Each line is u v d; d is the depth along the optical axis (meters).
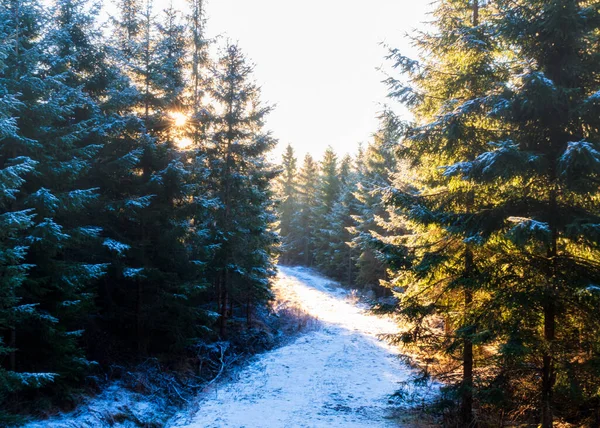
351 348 18.14
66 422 9.19
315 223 52.19
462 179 7.91
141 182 13.23
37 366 9.67
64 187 10.31
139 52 14.32
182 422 10.86
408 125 9.73
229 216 17.83
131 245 12.63
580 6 7.67
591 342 7.08
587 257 7.80
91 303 10.98
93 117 11.65
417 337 9.59
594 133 7.44
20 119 9.06
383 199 9.23
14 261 7.52
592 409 7.92
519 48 8.35
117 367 12.22
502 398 7.76
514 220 6.62
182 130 15.46
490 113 7.54
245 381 14.02
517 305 7.37
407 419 10.58
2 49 8.40
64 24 12.55
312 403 11.91
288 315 24.03
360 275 33.34
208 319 14.64
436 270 9.28
